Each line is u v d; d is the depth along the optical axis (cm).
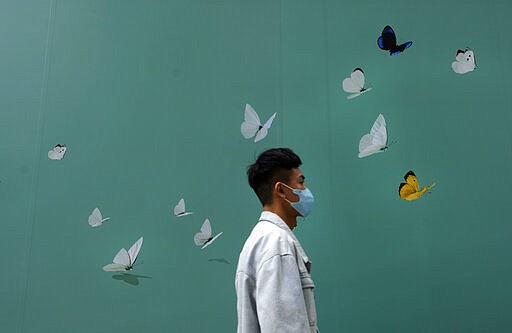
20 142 195
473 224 167
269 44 200
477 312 160
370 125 182
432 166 174
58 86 200
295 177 126
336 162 182
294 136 188
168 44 205
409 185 174
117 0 208
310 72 193
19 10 206
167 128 196
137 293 180
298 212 125
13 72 201
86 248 184
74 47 204
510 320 158
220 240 183
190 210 187
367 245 172
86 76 202
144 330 176
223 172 190
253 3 206
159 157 193
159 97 199
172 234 185
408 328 163
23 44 204
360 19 194
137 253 183
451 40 184
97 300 179
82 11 207
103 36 206
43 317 177
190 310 178
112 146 195
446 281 164
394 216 173
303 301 102
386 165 177
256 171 126
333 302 170
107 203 189
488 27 184
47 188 190
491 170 171
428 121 178
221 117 196
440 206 170
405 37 187
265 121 192
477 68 180
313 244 176
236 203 186
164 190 190
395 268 168
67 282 181
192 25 206
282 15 202
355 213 176
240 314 111
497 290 161
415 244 169
